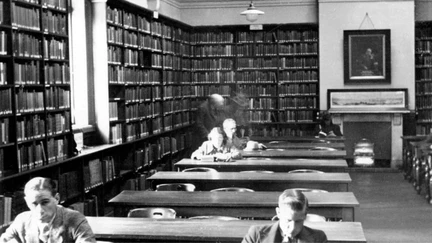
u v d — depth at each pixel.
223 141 11.05
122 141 12.07
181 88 16.62
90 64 11.46
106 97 11.49
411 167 14.60
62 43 9.40
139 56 13.22
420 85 17.22
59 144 9.19
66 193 9.16
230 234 5.42
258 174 8.98
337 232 5.42
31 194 4.14
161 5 15.80
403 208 11.57
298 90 17.28
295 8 17.83
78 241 4.24
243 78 17.44
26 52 8.16
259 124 17.39
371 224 10.22
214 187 8.79
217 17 18.06
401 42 16.91
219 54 17.50
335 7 17.05
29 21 8.23
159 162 14.72
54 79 9.05
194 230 5.59
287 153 11.77
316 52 17.22
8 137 7.72
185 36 17.08
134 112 12.80
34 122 8.34
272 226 4.28
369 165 16.73
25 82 8.13
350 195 7.25
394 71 16.98
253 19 15.02
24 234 4.30
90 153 9.96
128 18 12.59
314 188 8.55
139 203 6.99
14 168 7.79
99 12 11.38
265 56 17.33
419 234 9.46
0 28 7.63
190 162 10.46
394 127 16.97
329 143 13.89
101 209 10.76
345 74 17.02
